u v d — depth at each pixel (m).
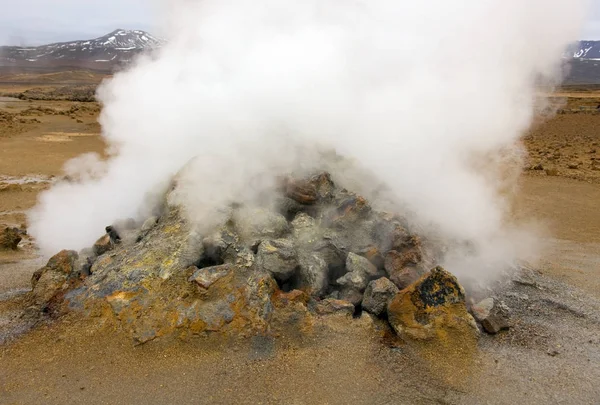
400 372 4.63
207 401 4.14
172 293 5.12
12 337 5.04
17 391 4.25
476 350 5.05
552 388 4.53
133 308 5.04
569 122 34.62
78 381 4.38
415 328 5.06
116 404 4.10
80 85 77.62
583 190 13.95
